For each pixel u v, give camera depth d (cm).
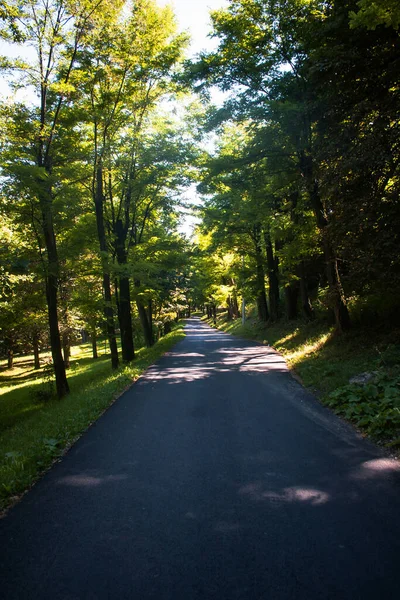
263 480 450
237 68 1318
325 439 585
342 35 977
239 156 1529
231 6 1285
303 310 2127
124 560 309
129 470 496
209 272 4025
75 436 655
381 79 908
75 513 389
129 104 1600
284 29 1238
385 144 843
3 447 655
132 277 1692
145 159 1712
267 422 688
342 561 298
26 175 999
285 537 333
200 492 425
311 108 1098
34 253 1277
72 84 1275
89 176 1419
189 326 6159
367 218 910
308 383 988
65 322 2364
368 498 397
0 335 2245
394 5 568
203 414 760
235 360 1619
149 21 1401
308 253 1752
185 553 315
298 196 1752
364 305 1321
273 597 263
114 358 1706
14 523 375
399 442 525
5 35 1083
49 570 300
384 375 776
